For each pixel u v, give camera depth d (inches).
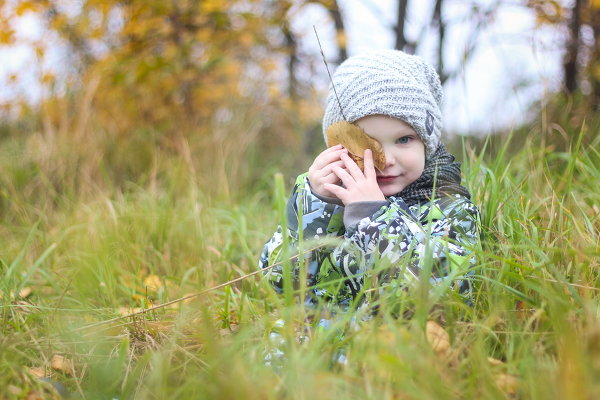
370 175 77.2
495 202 82.1
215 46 217.3
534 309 63.5
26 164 165.6
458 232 74.3
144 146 183.0
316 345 55.8
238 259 114.3
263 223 135.6
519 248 73.7
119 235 115.9
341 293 78.4
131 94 203.0
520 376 52.8
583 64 153.9
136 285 101.7
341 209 78.7
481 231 79.6
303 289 62.7
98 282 95.5
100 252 103.7
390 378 51.8
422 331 56.4
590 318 54.0
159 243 117.0
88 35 220.8
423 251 72.0
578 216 82.0
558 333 55.3
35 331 73.3
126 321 78.2
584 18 152.4
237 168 177.0
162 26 213.2
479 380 52.9
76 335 69.7
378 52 83.0
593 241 72.9
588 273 68.8
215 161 174.2
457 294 65.3
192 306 67.9
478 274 72.4
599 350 46.5
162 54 216.1
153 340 70.3
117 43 226.5
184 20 215.8
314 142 243.0
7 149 177.3
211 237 120.3
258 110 210.4
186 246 116.0
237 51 225.1
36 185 156.6
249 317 76.0
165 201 136.1
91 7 211.8
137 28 204.4
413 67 82.0
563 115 118.7
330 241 69.7
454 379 52.6
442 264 71.6
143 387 62.1
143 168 172.1
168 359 61.5
